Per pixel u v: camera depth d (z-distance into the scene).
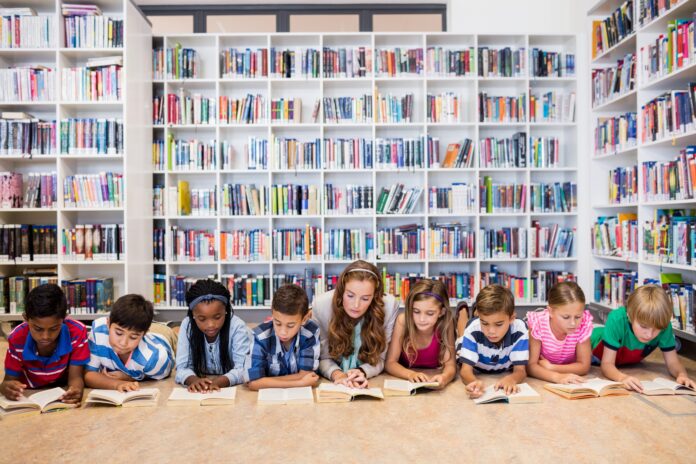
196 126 4.07
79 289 3.70
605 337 2.20
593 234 4.08
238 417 1.74
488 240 4.12
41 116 3.98
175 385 2.15
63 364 1.98
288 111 4.10
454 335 2.23
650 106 3.25
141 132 3.86
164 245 4.10
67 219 3.79
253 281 4.08
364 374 2.08
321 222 4.09
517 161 4.15
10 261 3.68
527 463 1.39
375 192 4.08
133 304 1.88
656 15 3.17
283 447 1.50
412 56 4.12
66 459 1.42
